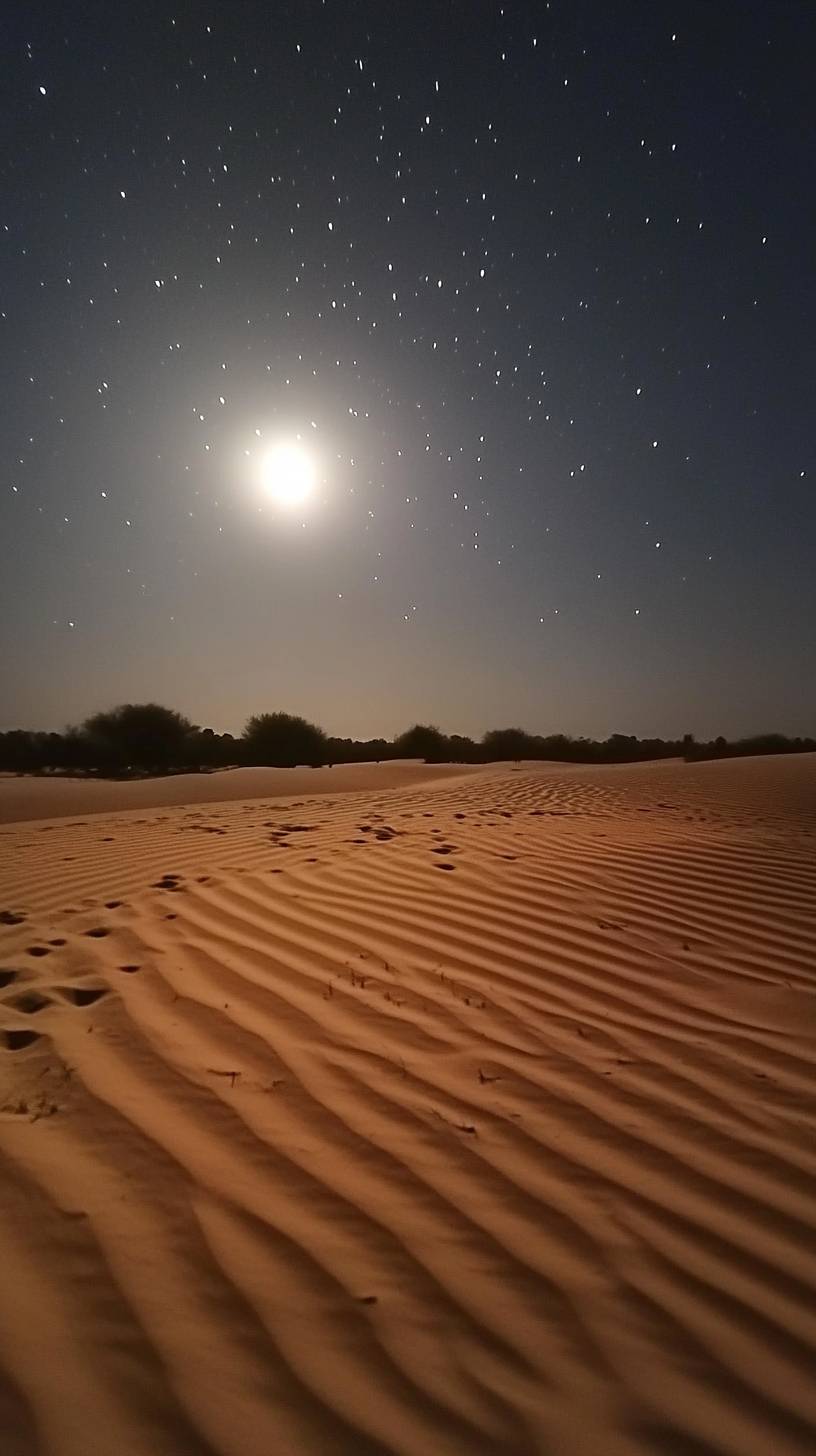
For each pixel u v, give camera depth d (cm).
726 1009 381
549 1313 198
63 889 586
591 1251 220
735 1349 189
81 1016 358
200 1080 304
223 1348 184
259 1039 339
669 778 1662
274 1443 162
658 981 413
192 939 462
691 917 516
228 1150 260
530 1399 174
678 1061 330
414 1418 169
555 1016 371
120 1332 187
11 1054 323
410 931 481
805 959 446
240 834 875
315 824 969
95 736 3488
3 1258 208
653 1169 257
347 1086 304
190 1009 367
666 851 703
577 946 461
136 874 636
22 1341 183
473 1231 226
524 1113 289
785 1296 205
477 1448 162
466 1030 354
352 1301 199
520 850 712
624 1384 179
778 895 565
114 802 1736
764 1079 316
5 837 905
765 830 870
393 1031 351
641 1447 164
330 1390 175
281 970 417
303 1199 238
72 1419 164
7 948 446
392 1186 245
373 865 646
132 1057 321
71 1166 248
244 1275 206
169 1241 217
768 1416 172
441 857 677
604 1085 310
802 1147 271
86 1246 214
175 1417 166
